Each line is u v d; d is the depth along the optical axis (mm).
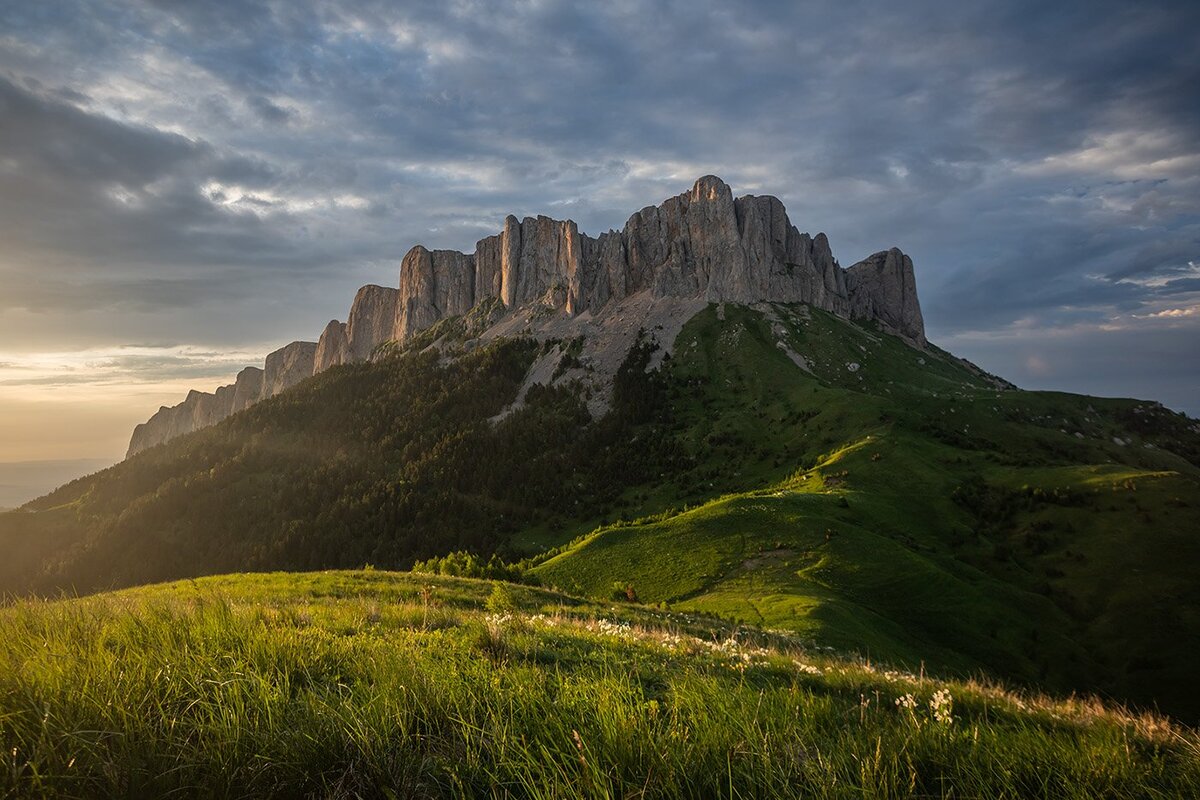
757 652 12195
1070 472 117375
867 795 3754
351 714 4227
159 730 3955
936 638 69250
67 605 7918
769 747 4227
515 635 10539
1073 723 8016
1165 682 68000
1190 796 4527
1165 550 88500
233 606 8930
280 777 3740
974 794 4172
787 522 88250
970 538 101750
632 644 11734
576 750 3900
